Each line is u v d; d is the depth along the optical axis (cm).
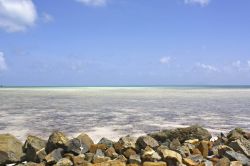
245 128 2139
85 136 1331
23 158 1203
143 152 1153
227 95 8050
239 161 1080
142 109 3612
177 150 1183
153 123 2380
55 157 1138
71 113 3117
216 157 1179
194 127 1475
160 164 1029
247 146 1260
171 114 3050
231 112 3262
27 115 2898
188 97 6888
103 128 2120
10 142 1216
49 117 2750
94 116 2855
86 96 7462
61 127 2158
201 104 4488
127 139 1298
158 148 1198
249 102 4944
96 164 1016
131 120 2561
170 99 5978
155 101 5266
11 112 3183
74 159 1102
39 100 5488
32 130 2030
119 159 1126
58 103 4678
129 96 7525
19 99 5809
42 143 1273
